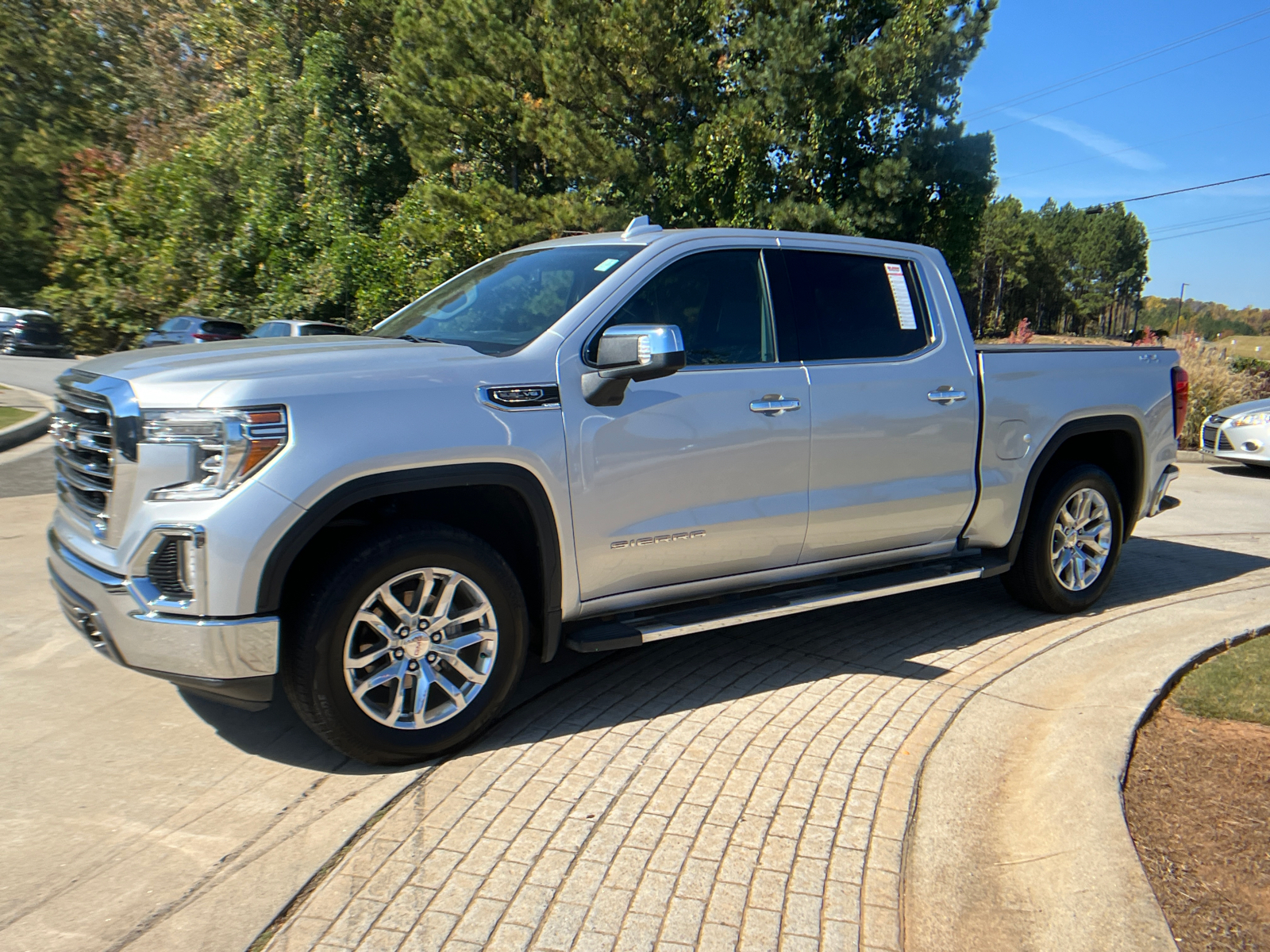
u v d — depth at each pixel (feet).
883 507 14.75
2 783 10.51
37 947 7.74
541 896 8.52
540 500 11.55
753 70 67.51
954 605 18.40
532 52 68.95
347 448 10.20
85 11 119.75
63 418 11.59
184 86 116.26
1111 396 17.72
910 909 8.48
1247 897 8.51
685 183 68.90
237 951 7.73
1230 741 11.71
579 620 12.69
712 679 14.08
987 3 66.95
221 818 9.87
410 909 8.31
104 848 9.25
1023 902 8.51
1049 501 17.10
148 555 9.91
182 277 91.91
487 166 77.46
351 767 11.10
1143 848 9.25
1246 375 51.44
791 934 8.08
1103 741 11.25
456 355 11.47
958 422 15.48
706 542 13.07
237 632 9.82
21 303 117.39
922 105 69.21
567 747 11.65
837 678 14.15
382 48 95.55
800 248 14.62
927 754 11.47
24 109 116.98
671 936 8.00
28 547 20.62
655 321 12.87
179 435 9.82
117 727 12.02
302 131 87.40
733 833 9.63
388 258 77.56
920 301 15.80
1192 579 20.94
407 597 11.17
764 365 13.65
